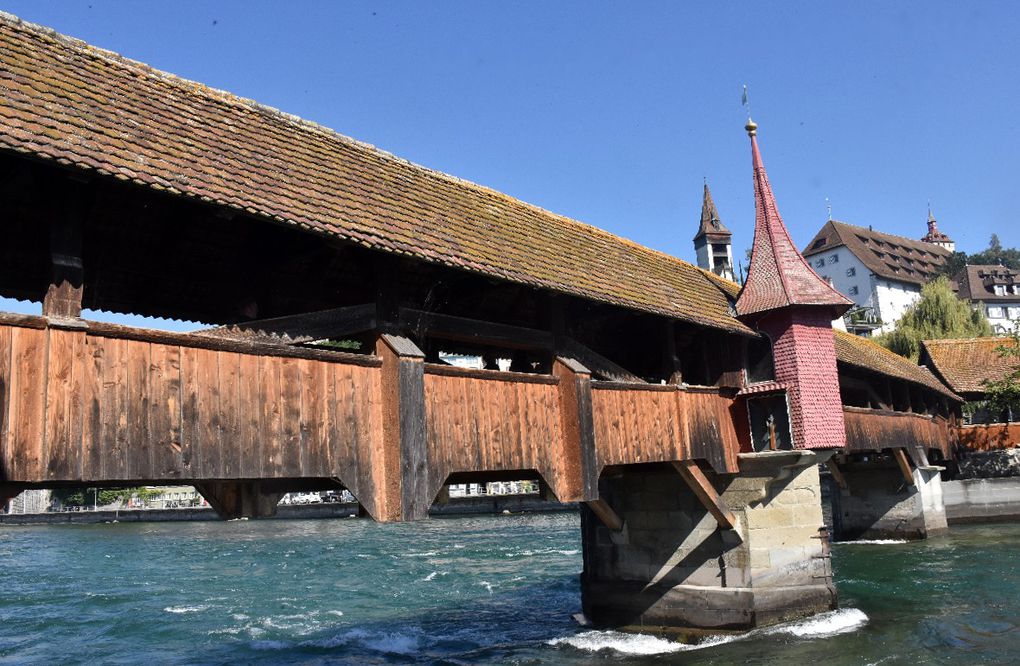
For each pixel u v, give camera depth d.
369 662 12.90
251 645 14.81
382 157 9.56
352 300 10.02
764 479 12.67
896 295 67.50
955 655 10.93
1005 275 71.69
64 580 25.61
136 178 5.59
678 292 12.83
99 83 6.64
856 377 20.55
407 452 7.20
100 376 5.43
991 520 28.53
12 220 6.96
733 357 13.42
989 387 31.61
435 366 7.76
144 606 19.81
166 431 5.73
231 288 8.73
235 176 6.65
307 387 6.77
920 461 24.45
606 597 14.11
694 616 12.98
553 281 9.28
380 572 24.27
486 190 11.24
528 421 8.91
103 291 8.45
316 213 6.94
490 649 13.02
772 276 13.41
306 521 50.94
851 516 26.23
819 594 13.30
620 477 14.16
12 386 4.96
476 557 26.88
